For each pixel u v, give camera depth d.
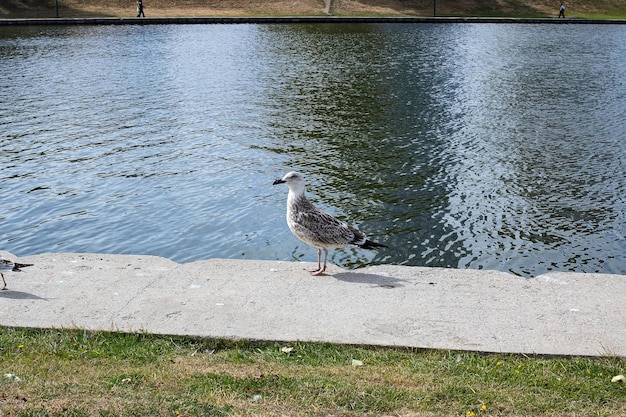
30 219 19.36
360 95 36.28
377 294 7.64
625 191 21.73
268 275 8.19
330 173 23.45
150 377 5.87
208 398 5.52
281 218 19.58
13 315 7.11
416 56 49.41
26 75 40.22
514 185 22.28
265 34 60.91
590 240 18.12
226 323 6.94
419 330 6.80
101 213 19.86
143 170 23.59
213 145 26.73
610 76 42.12
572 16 79.25
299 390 5.66
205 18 69.62
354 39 58.19
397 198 21.08
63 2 76.81
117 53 49.06
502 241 18.08
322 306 7.33
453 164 24.55
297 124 30.11
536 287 7.85
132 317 7.09
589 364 6.19
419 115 32.06
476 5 83.88
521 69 44.44
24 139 27.08
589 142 27.52
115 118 30.78
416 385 5.77
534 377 5.93
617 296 7.61
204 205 20.52
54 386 5.71
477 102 34.88
